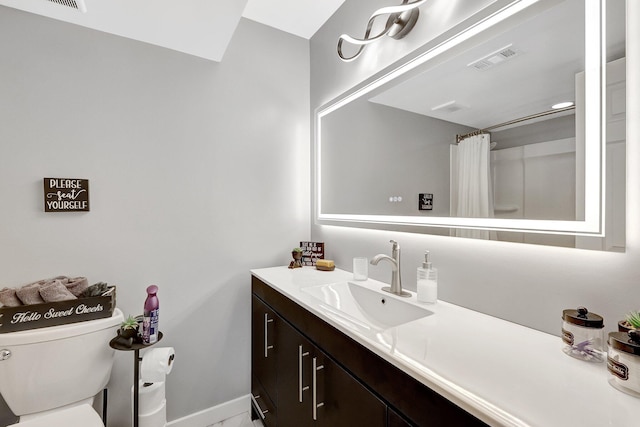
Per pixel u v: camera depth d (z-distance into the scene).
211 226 1.84
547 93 0.89
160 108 1.68
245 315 1.96
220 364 1.88
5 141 1.33
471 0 1.08
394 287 1.33
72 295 1.33
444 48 1.17
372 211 1.58
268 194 2.04
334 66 1.91
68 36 1.45
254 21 1.99
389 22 1.39
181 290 1.76
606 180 0.77
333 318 1.04
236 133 1.92
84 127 1.49
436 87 1.22
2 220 1.33
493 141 1.03
